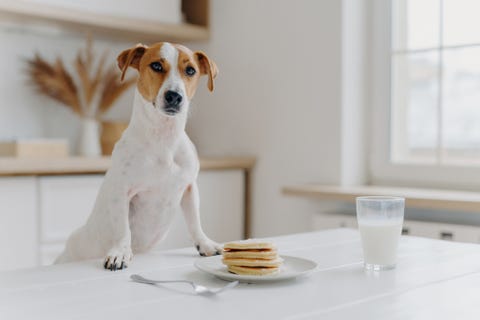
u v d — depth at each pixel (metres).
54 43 2.60
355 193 2.08
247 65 2.62
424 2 2.24
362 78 2.36
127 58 1.23
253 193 2.61
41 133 2.58
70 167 2.05
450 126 2.20
